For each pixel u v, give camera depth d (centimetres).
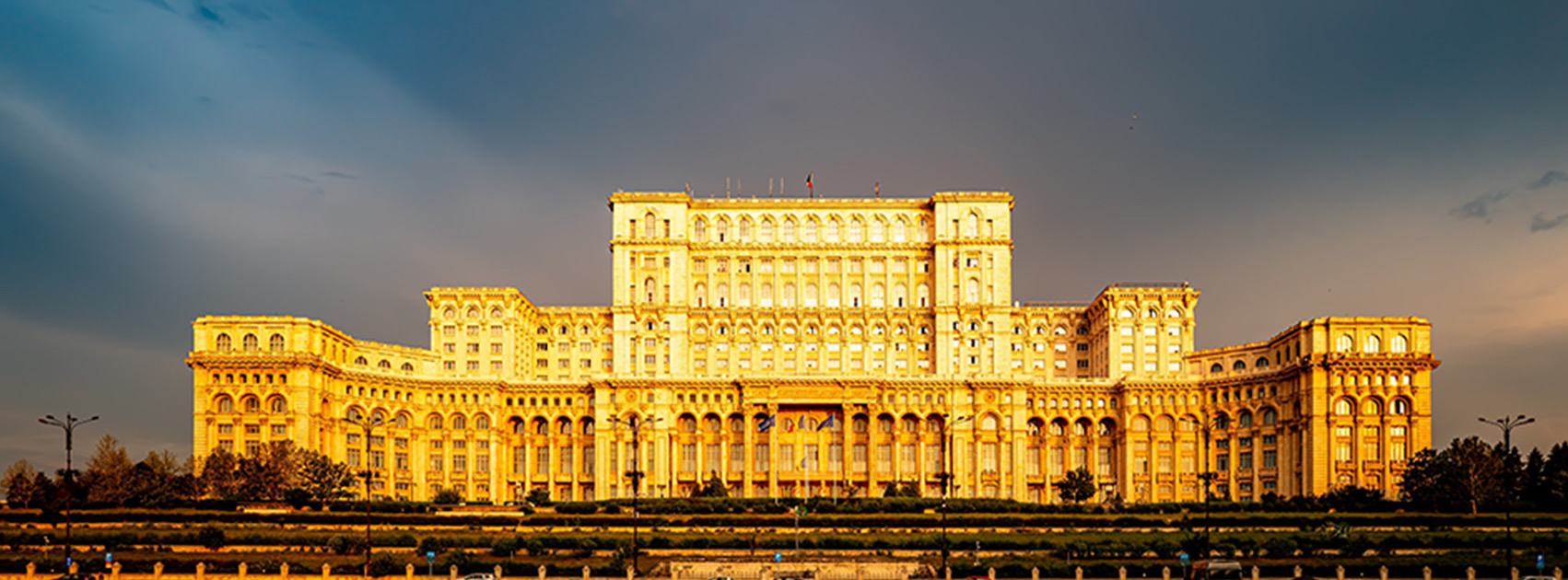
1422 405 19375
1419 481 17288
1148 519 15362
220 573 12588
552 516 15612
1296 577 12175
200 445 19438
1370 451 19438
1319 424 19500
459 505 17625
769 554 13750
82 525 14975
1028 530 15250
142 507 15962
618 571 12525
